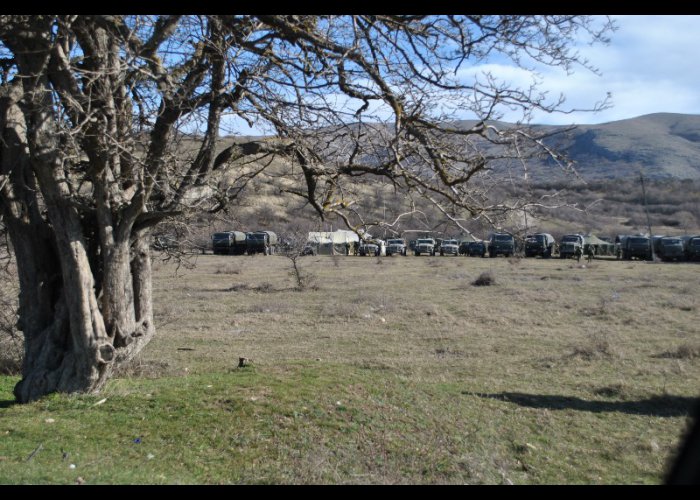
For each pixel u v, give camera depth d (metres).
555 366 11.38
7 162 7.44
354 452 6.39
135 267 8.25
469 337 14.91
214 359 11.93
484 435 7.17
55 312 7.86
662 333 15.36
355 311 19.14
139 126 7.86
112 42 7.40
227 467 5.94
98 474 5.41
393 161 7.00
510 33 6.52
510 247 54.75
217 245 54.88
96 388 7.76
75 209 7.39
